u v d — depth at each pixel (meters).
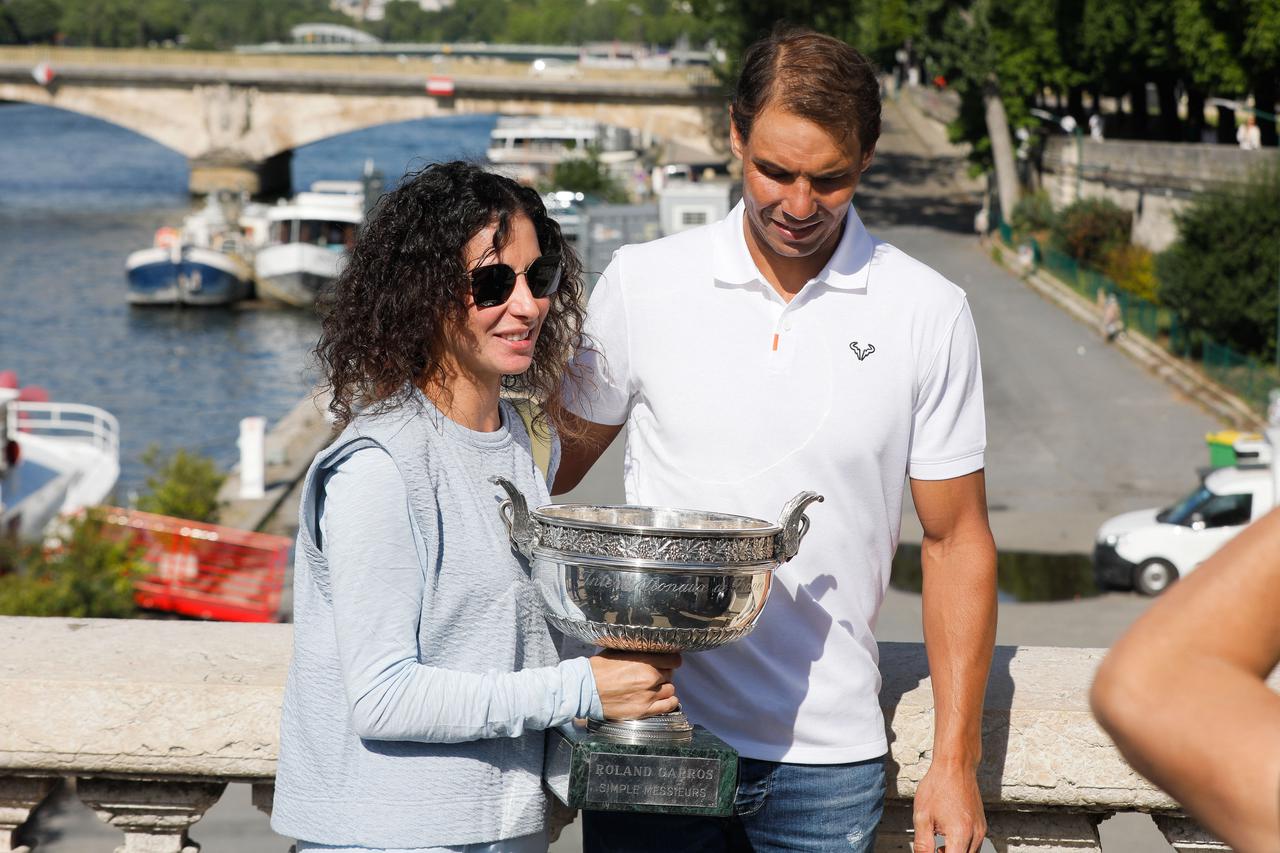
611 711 2.60
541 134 91.44
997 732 3.23
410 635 2.50
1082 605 20.73
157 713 3.23
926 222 67.25
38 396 27.81
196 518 23.41
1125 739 1.18
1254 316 35.03
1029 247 51.88
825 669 2.98
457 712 2.48
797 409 2.94
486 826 2.60
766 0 61.91
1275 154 39.91
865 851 3.05
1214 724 1.13
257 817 9.85
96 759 3.25
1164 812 3.27
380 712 2.46
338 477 2.55
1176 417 32.56
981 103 63.34
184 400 44.59
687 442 3.00
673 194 46.25
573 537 2.55
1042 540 24.08
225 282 58.19
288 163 95.44
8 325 53.81
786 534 2.71
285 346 52.34
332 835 2.56
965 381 2.99
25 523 23.45
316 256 58.91
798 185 2.79
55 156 114.44
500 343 2.66
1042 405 33.88
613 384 3.11
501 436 2.74
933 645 2.95
